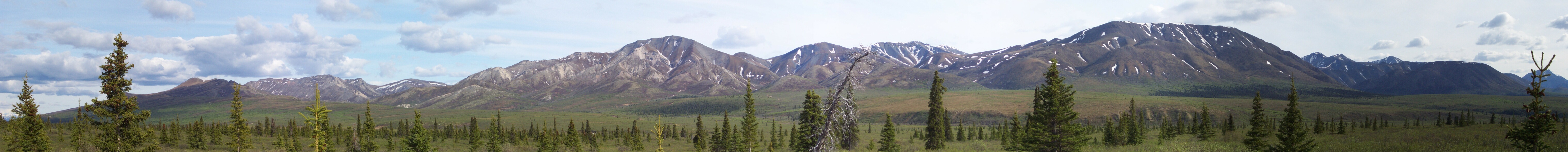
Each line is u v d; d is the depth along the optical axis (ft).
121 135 139.03
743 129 266.57
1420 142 128.16
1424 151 113.39
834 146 112.57
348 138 305.94
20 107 176.76
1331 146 134.82
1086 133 243.81
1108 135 198.39
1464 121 352.28
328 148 188.44
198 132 272.10
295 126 299.58
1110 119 207.82
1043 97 170.40
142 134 143.54
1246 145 140.26
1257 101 138.72
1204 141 184.14
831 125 111.96
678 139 542.57
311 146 122.01
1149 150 164.04
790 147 298.97
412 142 236.22
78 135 209.05
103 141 137.08
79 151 196.95
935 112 228.22
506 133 456.86
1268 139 173.17
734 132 271.08
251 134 393.09
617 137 476.95
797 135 225.56
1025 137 165.07
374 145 300.81
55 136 293.02
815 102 214.48
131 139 140.15
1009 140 231.50
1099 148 185.06
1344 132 214.07
